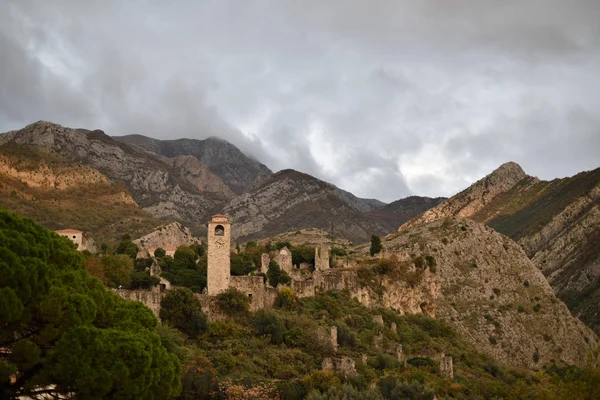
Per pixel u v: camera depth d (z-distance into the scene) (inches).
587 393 2839.6
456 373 4972.9
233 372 3703.3
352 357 4392.2
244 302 4512.8
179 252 5698.8
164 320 4119.1
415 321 6013.8
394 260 6402.6
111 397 2052.2
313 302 5152.6
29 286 2031.3
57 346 2022.6
